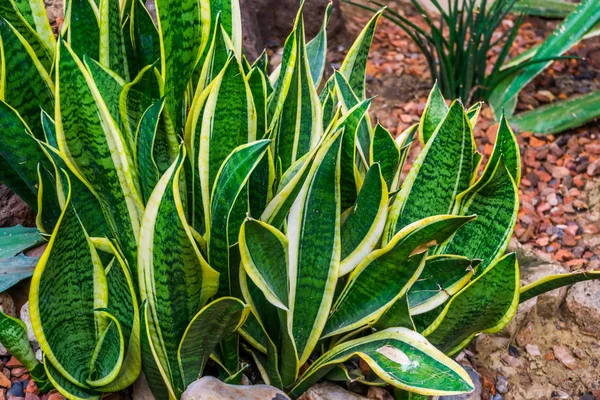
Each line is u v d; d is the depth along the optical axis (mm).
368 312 1314
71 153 1244
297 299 1282
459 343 1378
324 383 1391
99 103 1196
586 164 2113
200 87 1315
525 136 2188
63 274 1193
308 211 1262
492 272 1247
